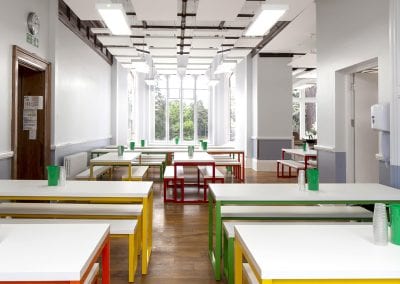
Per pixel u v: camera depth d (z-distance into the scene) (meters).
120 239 4.38
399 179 3.61
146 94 14.55
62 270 1.33
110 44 8.70
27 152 5.71
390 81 3.93
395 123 3.65
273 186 3.58
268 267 1.37
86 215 3.41
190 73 13.81
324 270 1.35
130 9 7.11
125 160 6.16
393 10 3.62
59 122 6.55
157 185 8.44
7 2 4.54
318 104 6.07
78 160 7.22
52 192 3.12
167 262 3.67
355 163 5.43
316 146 6.10
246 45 8.82
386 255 1.53
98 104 10.05
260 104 10.96
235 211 3.56
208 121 15.02
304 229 1.97
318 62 6.00
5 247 1.60
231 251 2.90
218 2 5.80
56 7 6.09
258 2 6.69
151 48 9.21
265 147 11.03
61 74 6.65
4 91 4.49
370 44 4.38
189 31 7.75
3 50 4.45
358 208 3.79
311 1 5.98
